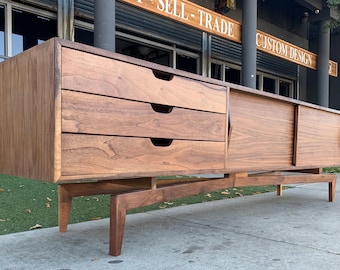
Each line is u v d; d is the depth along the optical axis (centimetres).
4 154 171
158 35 727
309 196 376
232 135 223
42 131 143
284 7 1086
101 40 448
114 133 156
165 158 179
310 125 295
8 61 167
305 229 230
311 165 296
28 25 547
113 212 169
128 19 666
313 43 1188
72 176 141
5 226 235
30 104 151
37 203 309
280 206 316
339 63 1164
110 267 158
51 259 169
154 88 172
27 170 153
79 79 143
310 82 1206
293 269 157
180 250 184
